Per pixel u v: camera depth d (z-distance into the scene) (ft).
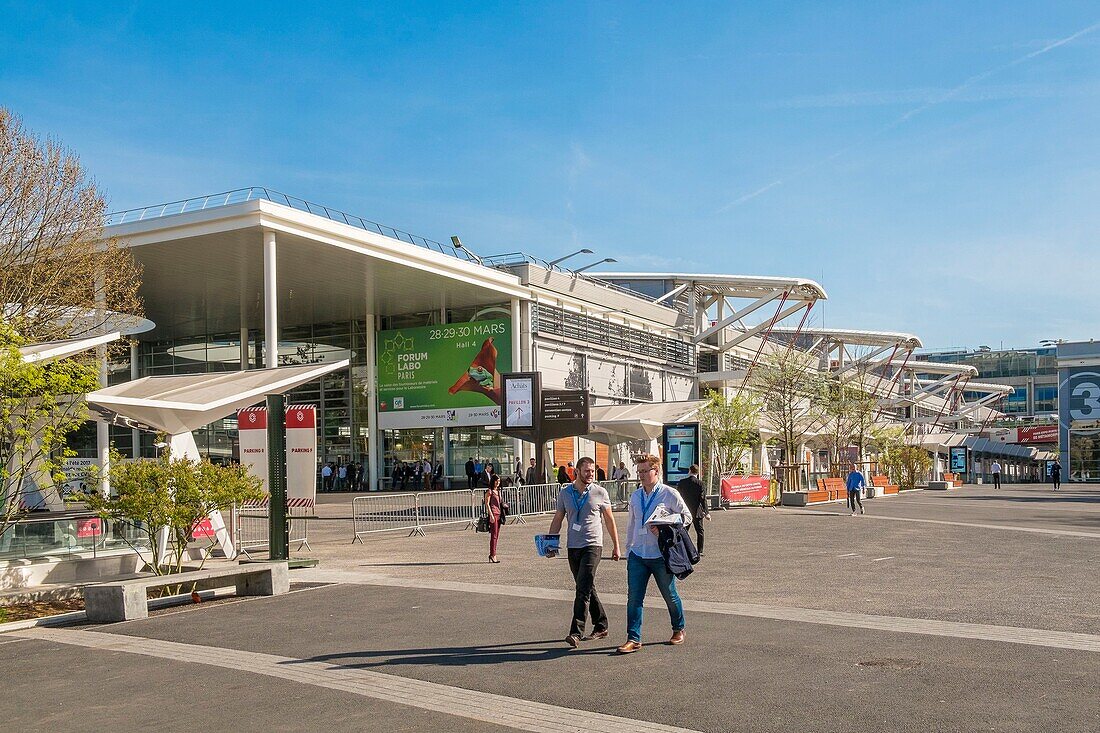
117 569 55.42
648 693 23.57
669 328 214.90
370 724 21.70
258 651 30.81
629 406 139.74
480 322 172.24
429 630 33.35
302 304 172.86
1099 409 306.76
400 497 84.17
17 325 83.46
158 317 184.14
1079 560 52.49
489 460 170.71
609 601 39.24
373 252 138.62
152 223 128.77
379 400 181.06
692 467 59.26
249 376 63.87
